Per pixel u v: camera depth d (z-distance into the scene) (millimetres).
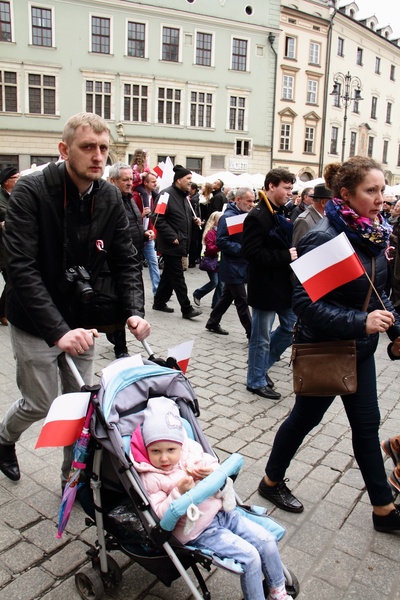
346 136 41969
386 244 2592
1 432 3037
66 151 2430
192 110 32312
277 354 5000
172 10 30297
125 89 30219
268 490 3061
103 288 2760
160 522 1912
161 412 2154
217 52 32344
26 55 27672
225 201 12664
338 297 2600
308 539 2777
